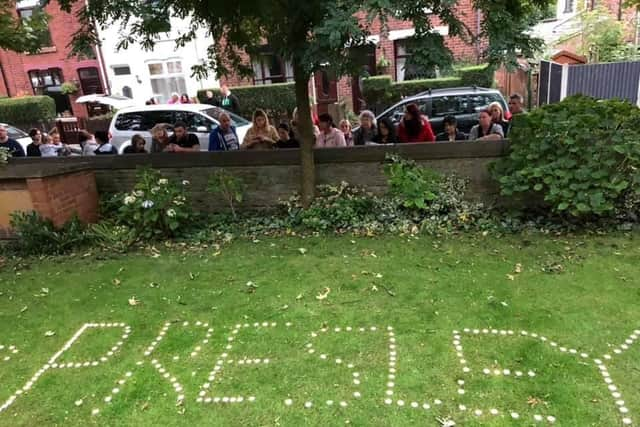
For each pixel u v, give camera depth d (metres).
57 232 5.91
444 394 2.91
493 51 4.36
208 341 3.64
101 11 5.36
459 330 3.55
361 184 6.34
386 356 3.31
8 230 6.13
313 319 3.84
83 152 9.38
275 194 6.56
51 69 17.41
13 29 5.81
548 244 4.94
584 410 2.72
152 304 4.28
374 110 14.12
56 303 4.43
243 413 2.87
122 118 10.42
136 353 3.56
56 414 2.98
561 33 15.02
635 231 5.04
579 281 4.13
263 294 4.31
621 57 12.60
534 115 5.38
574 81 11.02
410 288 4.23
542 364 3.12
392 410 2.81
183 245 5.69
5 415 3.00
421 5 4.24
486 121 6.55
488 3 4.52
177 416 2.88
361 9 3.88
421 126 6.84
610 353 3.20
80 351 3.64
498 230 5.39
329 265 4.82
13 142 8.87
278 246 5.43
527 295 3.97
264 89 14.98
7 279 5.04
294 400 2.95
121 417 2.91
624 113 5.15
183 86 16.52
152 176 6.00
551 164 5.12
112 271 5.04
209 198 6.73
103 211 6.78
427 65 4.37
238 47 6.41
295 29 5.02
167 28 5.59
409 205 5.73
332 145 6.94
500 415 2.72
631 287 3.97
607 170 4.94
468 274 4.41
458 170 6.06
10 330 4.01
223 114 7.98
